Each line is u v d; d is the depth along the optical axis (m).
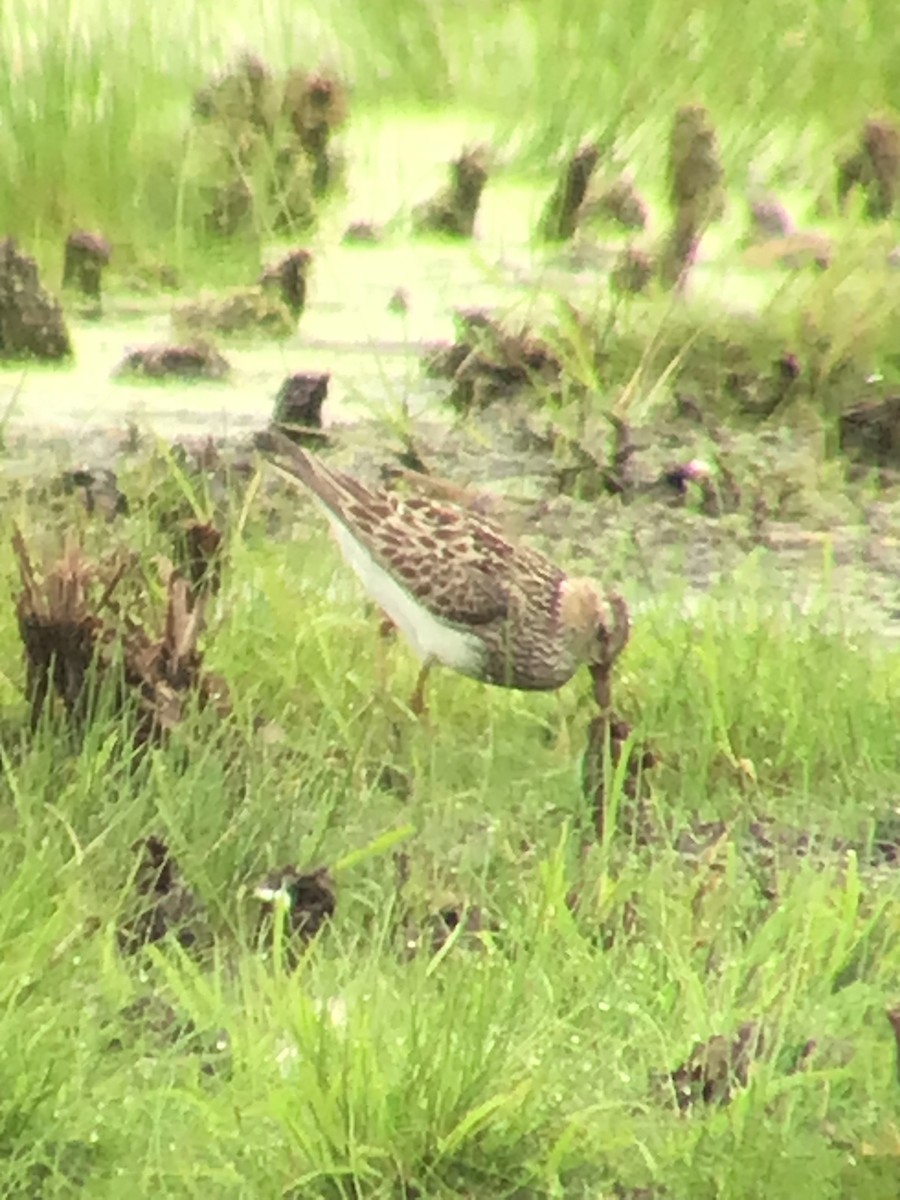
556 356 15.43
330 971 8.75
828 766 10.71
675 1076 8.15
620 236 18.19
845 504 13.91
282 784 10.02
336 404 15.14
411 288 17.27
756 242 17.80
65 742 10.16
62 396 15.00
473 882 9.59
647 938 9.12
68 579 10.32
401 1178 7.66
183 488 12.41
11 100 18.12
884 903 9.03
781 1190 7.61
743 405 15.22
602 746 10.36
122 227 17.83
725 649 11.36
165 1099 7.87
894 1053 8.27
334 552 12.57
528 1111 7.83
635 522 13.60
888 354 15.55
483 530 11.05
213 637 11.19
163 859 9.40
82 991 8.41
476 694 11.38
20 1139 7.69
